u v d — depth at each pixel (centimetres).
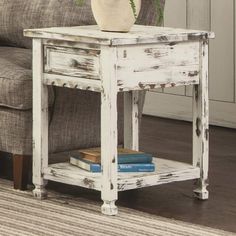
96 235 314
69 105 381
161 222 332
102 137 338
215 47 544
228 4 534
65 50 349
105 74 333
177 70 353
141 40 336
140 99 399
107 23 350
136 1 351
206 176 369
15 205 355
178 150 478
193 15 554
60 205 357
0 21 452
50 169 362
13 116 373
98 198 370
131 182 345
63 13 420
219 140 507
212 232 319
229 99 541
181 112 569
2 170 424
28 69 381
